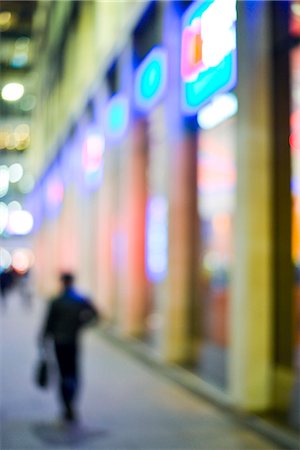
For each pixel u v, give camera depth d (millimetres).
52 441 7137
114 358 13773
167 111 12742
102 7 20406
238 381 8766
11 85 47438
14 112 57250
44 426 7867
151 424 7977
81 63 24562
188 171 12898
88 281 21797
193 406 9039
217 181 11875
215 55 10445
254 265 8719
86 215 22234
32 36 42250
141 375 11586
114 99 18141
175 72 12672
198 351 12281
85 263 22047
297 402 8172
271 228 8836
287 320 8531
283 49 8688
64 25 29547
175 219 12688
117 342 16000
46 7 36406
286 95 8664
